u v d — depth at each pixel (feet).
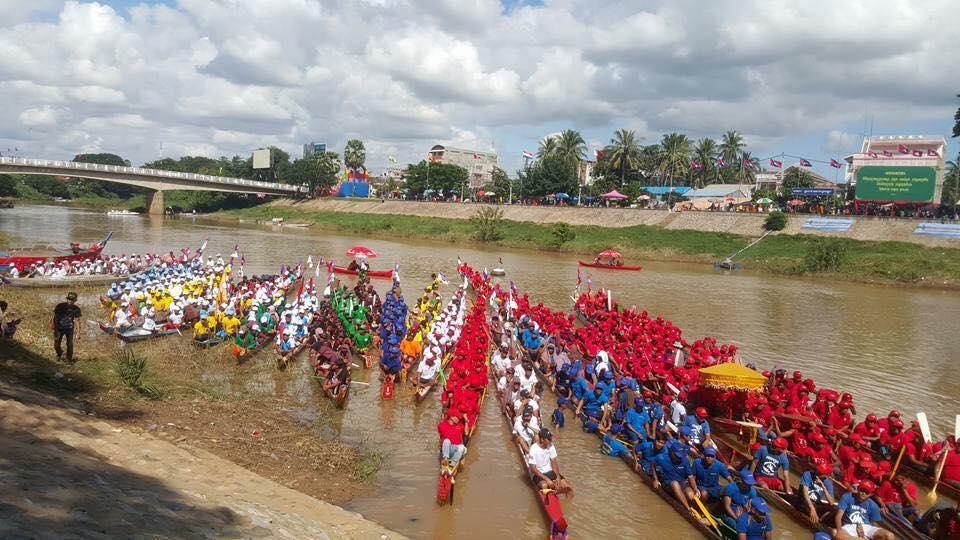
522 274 163.94
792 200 273.75
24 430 32.40
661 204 308.40
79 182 552.00
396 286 105.40
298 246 216.54
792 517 40.14
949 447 46.19
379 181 593.01
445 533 36.37
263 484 36.09
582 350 67.67
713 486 39.34
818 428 47.11
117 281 110.83
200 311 77.05
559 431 55.06
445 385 55.83
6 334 57.06
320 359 61.26
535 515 39.24
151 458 34.65
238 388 57.82
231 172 580.30
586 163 469.57
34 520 20.26
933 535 36.11
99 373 52.90
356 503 38.81
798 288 152.05
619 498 42.83
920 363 82.02
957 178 259.80
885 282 163.63
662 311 115.44
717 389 54.44
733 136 390.63
